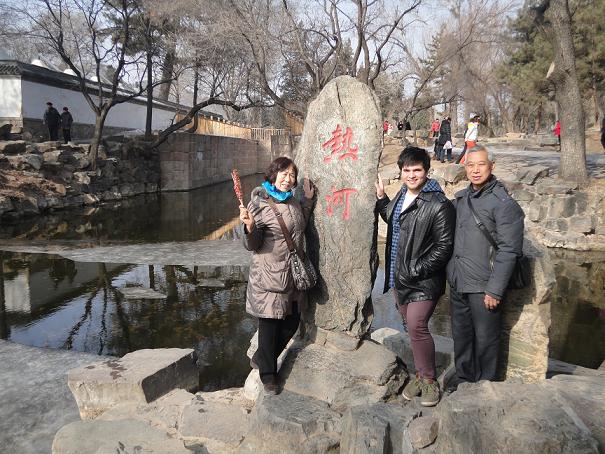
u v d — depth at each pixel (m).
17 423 4.12
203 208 17.91
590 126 35.75
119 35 19.50
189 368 4.52
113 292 8.09
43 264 9.64
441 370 4.31
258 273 3.43
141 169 21.16
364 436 2.94
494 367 3.34
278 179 3.38
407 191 3.43
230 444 3.36
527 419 2.47
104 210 16.56
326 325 3.76
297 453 3.13
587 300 8.16
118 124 25.06
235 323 6.83
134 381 3.96
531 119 52.84
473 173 3.21
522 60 27.27
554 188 11.89
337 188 3.69
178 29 19.20
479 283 3.22
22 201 14.51
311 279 3.52
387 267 3.60
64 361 5.29
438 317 7.16
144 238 12.41
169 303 7.60
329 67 19.66
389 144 26.53
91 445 3.39
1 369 5.08
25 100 18.44
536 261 3.36
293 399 3.46
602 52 22.08
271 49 16.75
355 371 3.50
